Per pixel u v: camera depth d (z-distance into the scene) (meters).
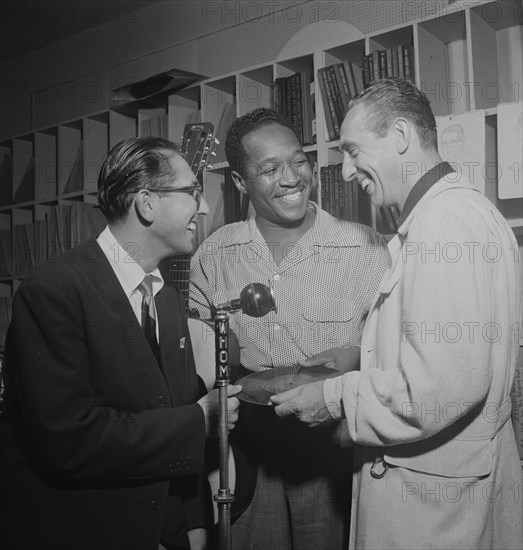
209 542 1.69
